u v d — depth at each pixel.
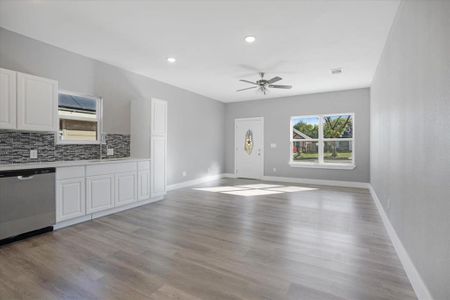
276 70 4.70
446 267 1.36
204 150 7.07
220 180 7.34
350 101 6.22
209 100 7.28
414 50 2.00
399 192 2.46
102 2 2.53
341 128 6.46
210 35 3.26
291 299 1.72
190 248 2.54
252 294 1.77
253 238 2.81
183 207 4.20
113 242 2.69
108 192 3.70
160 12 2.72
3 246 2.57
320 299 1.72
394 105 2.78
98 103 4.28
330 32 3.15
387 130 3.23
